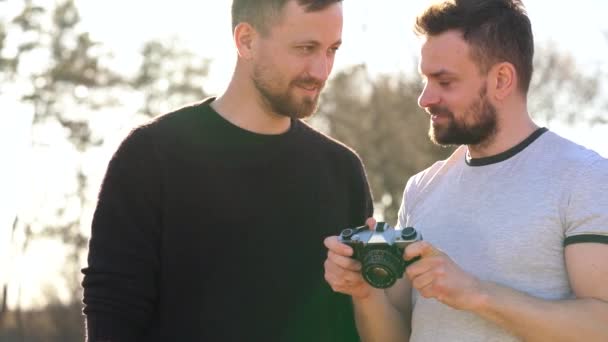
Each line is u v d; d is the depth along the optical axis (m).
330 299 3.57
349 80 25.30
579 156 3.11
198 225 3.37
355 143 25.05
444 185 3.41
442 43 3.22
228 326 3.33
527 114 3.29
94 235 3.33
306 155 3.58
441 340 3.20
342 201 3.69
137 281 3.28
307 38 3.31
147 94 29.83
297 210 3.50
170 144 3.39
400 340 3.43
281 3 3.31
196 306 3.34
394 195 24.98
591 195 3.02
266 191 3.45
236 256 3.38
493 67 3.20
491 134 3.24
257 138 3.47
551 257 3.08
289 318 3.43
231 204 3.39
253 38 3.41
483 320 3.14
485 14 3.20
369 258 3.02
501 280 3.13
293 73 3.35
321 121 25.33
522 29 3.24
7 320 29.30
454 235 3.26
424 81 3.34
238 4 3.46
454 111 3.22
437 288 2.98
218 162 3.41
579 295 3.02
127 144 3.38
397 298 3.52
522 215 3.12
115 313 3.23
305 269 3.49
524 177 3.17
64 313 29.19
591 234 2.99
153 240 3.34
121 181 3.34
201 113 3.47
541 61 25.20
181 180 3.37
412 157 24.97
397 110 24.94
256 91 3.44
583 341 2.96
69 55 29.00
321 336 3.52
